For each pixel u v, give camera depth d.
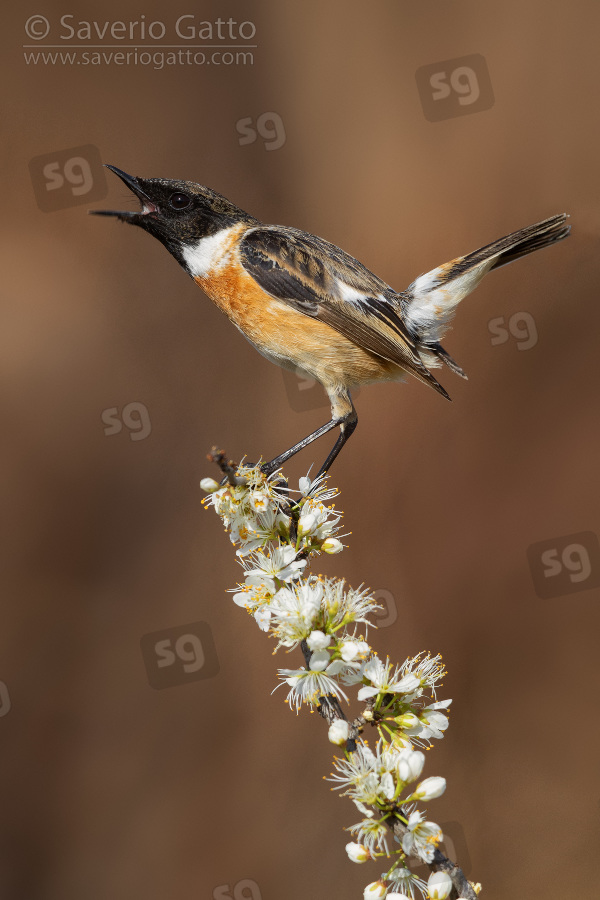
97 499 11.59
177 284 12.39
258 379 12.21
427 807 10.38
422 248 12.20
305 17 12.92
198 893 9.92
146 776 10.49
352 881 9.99
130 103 12.48
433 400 11.92
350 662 3.59
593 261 12.01
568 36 12.56
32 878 9.91
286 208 12.64
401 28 12.86
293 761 10.63
